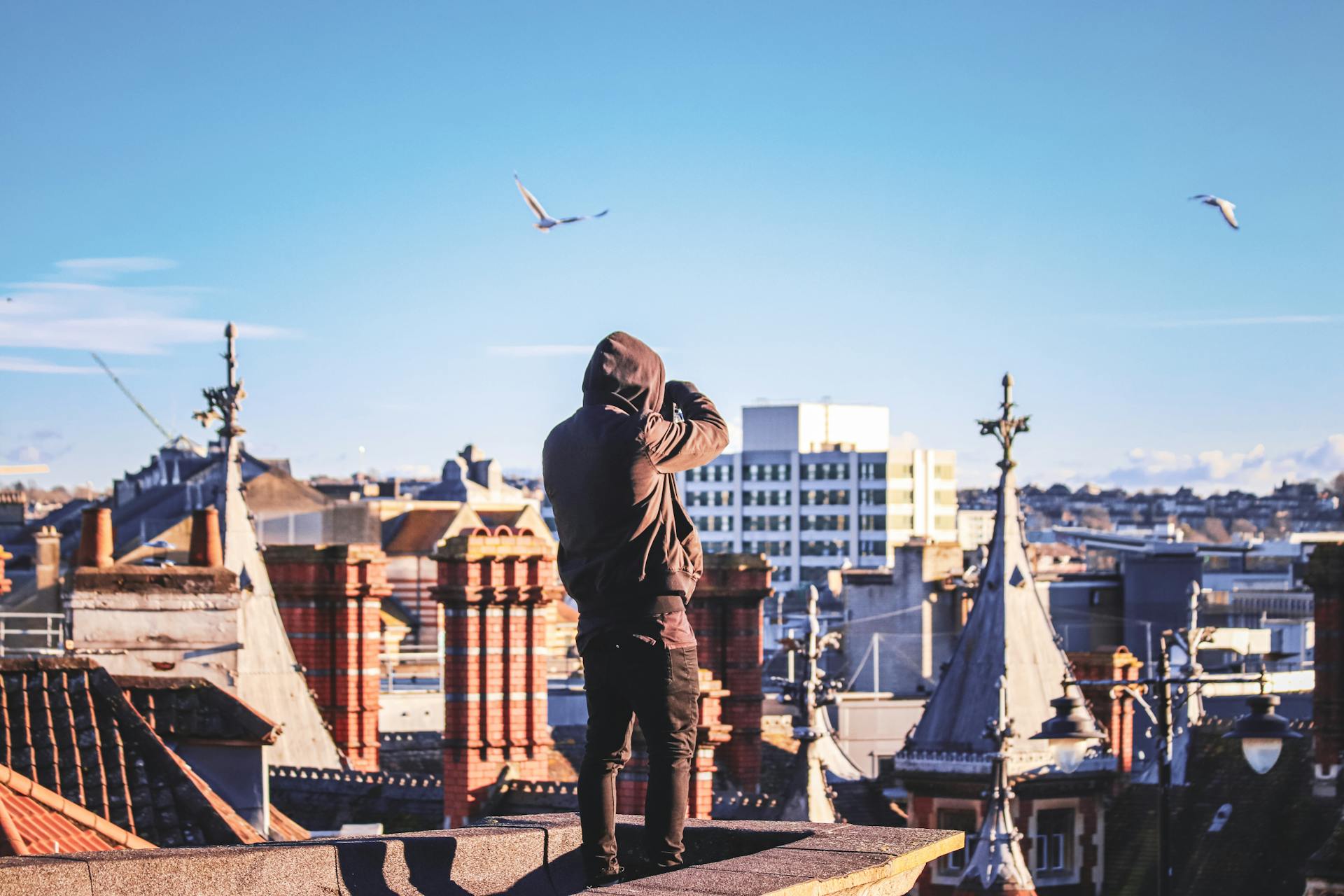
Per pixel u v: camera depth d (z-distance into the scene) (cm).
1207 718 5281
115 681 3022
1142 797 5006
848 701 6900
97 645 3412
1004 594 4756
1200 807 4909
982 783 4550
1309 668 8988
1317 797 4819
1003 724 4206
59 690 2638
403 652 10606
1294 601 11788
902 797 4944
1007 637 4722
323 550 4669
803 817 3922
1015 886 4112
